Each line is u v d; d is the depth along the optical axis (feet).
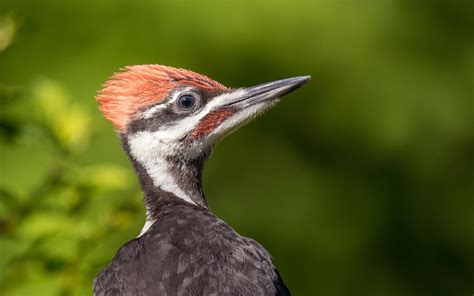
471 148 50.52
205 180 50.93
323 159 51.11
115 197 33.01
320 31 48.65
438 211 51.31
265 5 47.88
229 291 24.08
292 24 48.26
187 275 24.44
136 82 29.78
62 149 32.45
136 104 29.76
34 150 41.91
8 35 32.32
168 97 29.71
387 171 50.98
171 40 47.55
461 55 49.70
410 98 49.39
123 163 45.16
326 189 50.90
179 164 29.78
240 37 47.98
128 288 24.61
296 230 50.65
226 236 25.84
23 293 32.55
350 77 49.49
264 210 50.83
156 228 26.63
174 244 25.46
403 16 49.34
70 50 47.21
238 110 30.12
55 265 31.50
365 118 49.80
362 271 50.98
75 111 32.99
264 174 51.03
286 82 30.42
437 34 49.60
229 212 50.85
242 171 51.19
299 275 50.62
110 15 47.50
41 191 31.73
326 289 50.65
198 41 47.73
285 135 51.13
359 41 49.03
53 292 32.45
